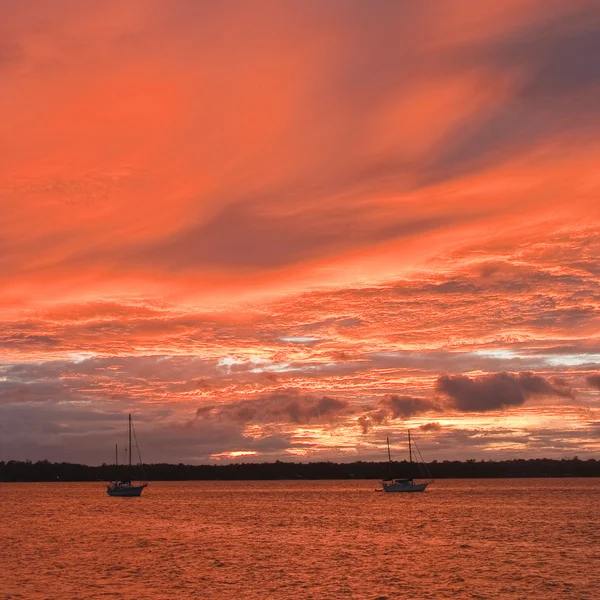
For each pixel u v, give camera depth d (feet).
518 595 150.92
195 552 219.20
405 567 186.39
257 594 152.35
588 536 261.65
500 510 413.39
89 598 148.77
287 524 325.21
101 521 352.69
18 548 232.94
